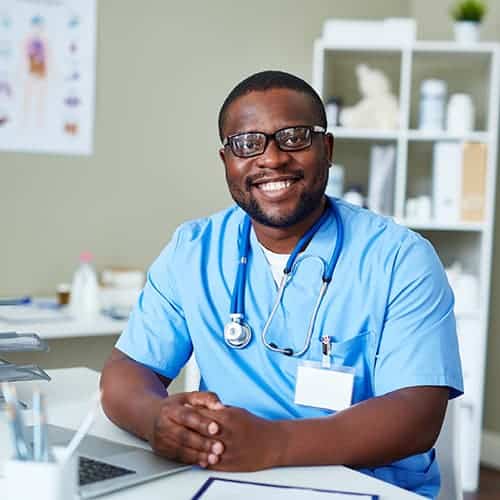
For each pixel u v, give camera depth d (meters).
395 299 1.77
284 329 1.80
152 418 1.56
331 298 1.80
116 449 1.54
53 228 3.91
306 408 1.75
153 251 4.20
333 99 4.23
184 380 3.83
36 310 3.56
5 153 3.78
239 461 1.44
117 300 3.79
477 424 4.09
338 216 1.87
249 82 1.82
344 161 4.55
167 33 4.15
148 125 4.13
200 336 1.88
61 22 3.88
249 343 1.82
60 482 1.09
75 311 3.57
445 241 4.50
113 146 4.05
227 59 4.34
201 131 4.29
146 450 1.55
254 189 1.80
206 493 1.33
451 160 4.11
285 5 4.51
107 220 4.05
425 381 1.68
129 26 4.05
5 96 3.76
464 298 4.14
